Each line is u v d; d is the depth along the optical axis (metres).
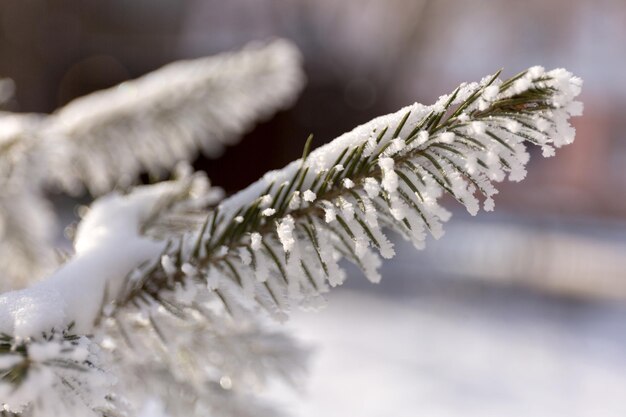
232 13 4.70
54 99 4.37
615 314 2.32
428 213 0.37
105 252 0.40
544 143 0.36
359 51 4.57
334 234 0.39
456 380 1.70
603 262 2.88
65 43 4.39
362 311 2.20
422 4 4.60
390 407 1.53
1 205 0.60
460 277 2.60
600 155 4.47
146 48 4.56
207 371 0.44
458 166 0.36
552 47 4.90
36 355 0.33
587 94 4.57
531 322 2.19
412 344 1.92
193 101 0.63
